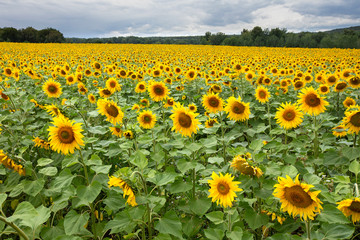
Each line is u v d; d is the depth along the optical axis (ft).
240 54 117.08
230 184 9.36
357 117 12.21
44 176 12.78
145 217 10.62
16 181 11.26
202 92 35.76
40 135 14.92
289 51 143.13
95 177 11.16
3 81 29.89
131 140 14.01
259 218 10.55
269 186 10.57
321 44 290.15
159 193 13.67
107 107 13.74
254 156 11.14
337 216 9.23
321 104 15.67
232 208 10.20
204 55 110.52
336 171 16.55
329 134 16.74
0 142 15.28
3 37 311.88
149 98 29.60
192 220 11.82
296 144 15.46
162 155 13.07
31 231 9.57
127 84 36.81
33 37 334.24
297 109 14.83
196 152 13.99
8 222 7.76
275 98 32.17
